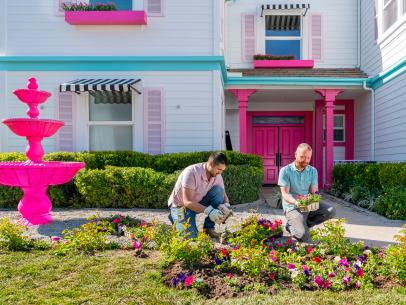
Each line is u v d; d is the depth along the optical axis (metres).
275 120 15.37
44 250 4.72
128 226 5.73
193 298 3.30
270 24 14.00
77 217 6.96
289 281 3.76
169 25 9.77
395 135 10.45
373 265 3.97
